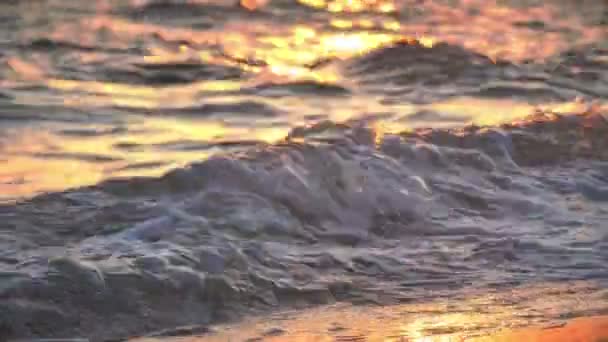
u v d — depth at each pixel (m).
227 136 36.69
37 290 21.31
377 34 60.31
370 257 25.39
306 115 40.44
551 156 32.59
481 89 45.38
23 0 62.91
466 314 22.11
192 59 50.19
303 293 23.20
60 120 38.31
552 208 29.30
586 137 33.75
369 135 30.66
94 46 52.34
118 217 25.44
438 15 66.31
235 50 53.22
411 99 43.53
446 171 30.41
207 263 23.31
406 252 26.00
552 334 20.52
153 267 22.64
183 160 33.06
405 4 68.81
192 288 22.38
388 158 29.84
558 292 23.70
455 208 28.73
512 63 49.28
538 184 30.78
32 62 48.41
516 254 26.14
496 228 27.84
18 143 34.81
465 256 25.97
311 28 60.69
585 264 25.69
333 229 26.80
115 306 21.52
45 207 25.73
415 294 23.61
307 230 26.50
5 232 24.44
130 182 26.95
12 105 40.12
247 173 27.41
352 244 26.36
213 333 21.09
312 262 24.66
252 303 22.59
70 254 23.20
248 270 23.56
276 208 26.77
